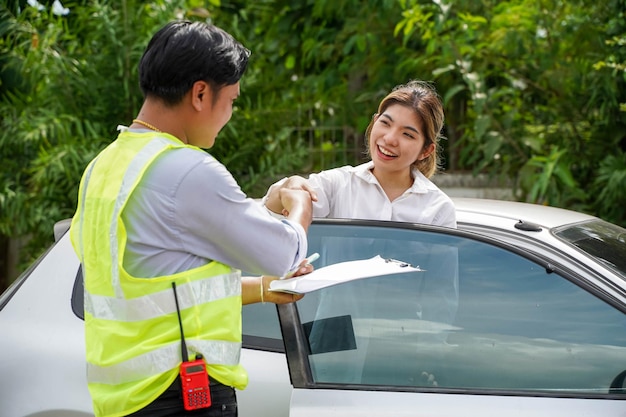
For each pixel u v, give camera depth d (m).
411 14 6.31
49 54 6.19
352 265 2.56
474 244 3.04
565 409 2.69
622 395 2.71
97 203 2.30
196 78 2.26
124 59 6.28
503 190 7.05
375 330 2.95
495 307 2.93
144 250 2.24
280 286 2.49
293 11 7.49
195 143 2.37
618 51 5.93
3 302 3.39
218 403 2.31
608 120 6.20
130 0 6.32
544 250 3.14
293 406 2.81
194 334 2.25
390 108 3.25
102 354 2.29
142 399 2.25
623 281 2.92
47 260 3.42
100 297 2.30
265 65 7.42
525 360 2.84
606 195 6.20
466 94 7.15
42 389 3.11
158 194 2.22
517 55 6.49
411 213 3.32
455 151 7.32
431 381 2.87
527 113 6.64
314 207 3.34
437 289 2.99
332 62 7.51
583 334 2.83
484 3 6.73
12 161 6.62
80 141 6.20
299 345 2.89
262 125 6.81
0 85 6.86
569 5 6.27
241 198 2.29
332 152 7.25
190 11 6.79
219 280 2.30
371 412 2.76
